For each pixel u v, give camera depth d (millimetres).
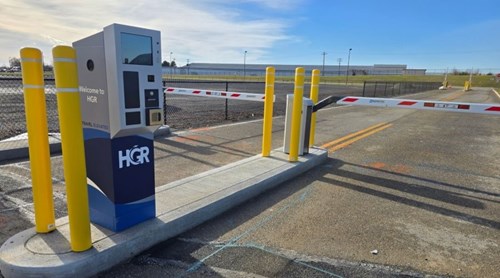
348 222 3561
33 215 3451
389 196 4387
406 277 2605
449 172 5617
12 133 7746
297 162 5207
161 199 3535
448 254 2977
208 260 2750
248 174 4516
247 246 2994
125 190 2793
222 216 3604
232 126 9578
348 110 15633
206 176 4379
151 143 2938
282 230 3326
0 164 5133
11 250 2471
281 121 10977
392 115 14125
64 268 2312
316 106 5766
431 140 8570
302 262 2764
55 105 12266
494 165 6176
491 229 3510
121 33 2490
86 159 2846
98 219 2885
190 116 11766
